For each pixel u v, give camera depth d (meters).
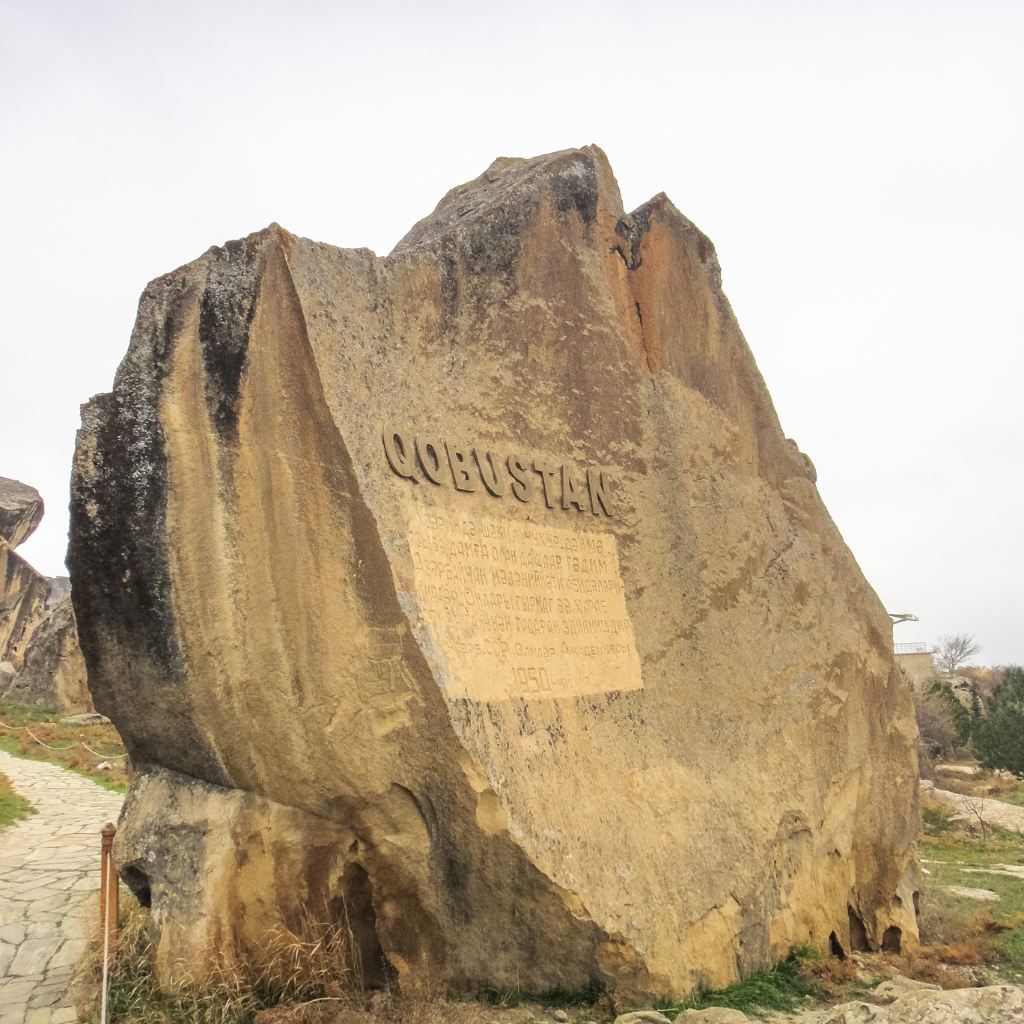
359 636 5.53
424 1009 5.23
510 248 7.45
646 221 8.97
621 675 7.27
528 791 5.86
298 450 5.59
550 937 5.70
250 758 5.53
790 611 8.91
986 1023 4.82
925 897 9.88
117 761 16.25
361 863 5.75
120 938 5.61
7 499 31.77
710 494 8.66
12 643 31.06
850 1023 5.09
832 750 8.66
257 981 5.34
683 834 6.78
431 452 6.33
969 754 31.28
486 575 6.42
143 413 5.53
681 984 6.10
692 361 9.03
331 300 5.94
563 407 7.57
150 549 5.46
